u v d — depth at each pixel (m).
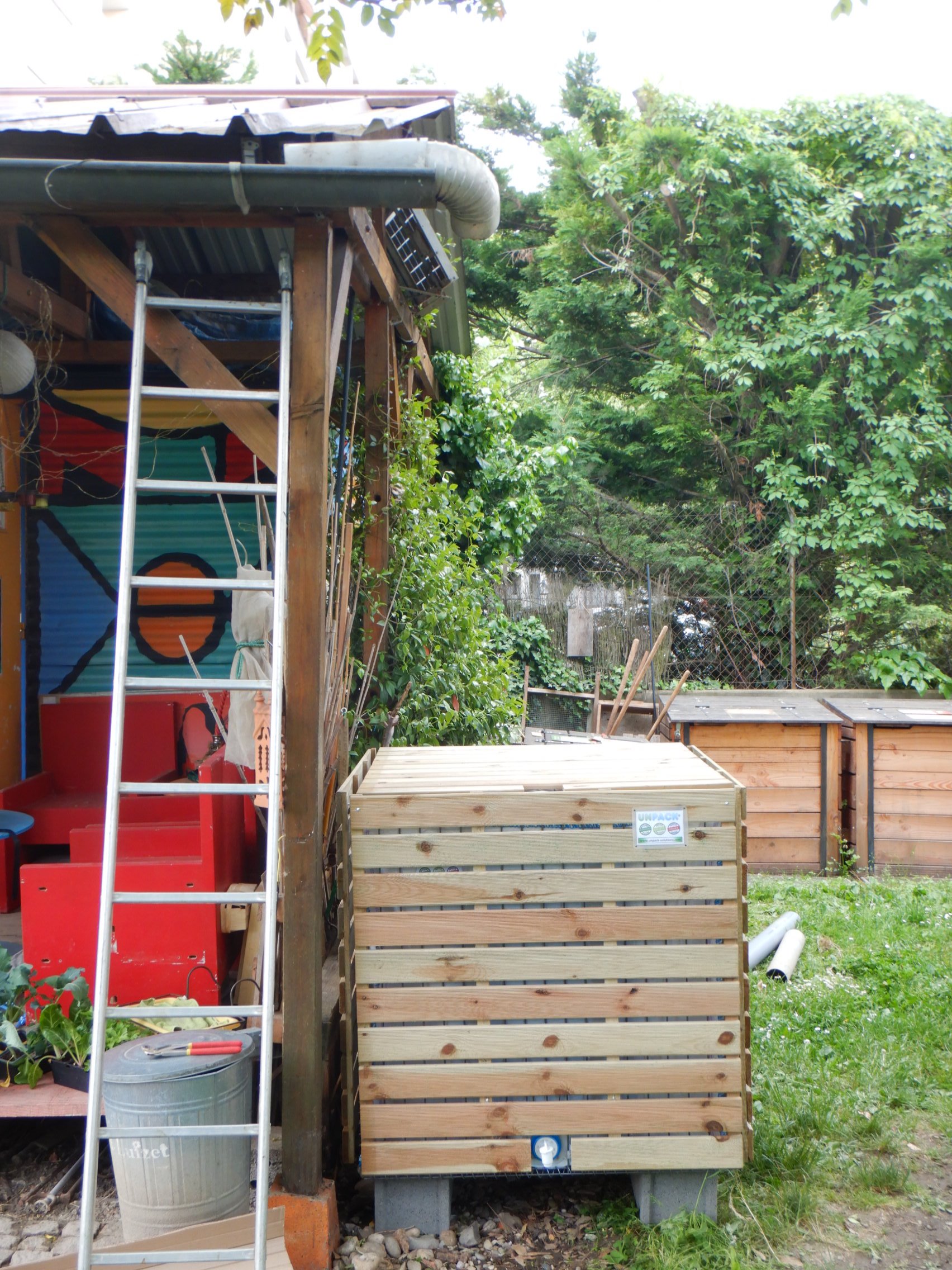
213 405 3.21
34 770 5.64
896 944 5.99
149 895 2.91
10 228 4.36
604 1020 3.26
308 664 3.16
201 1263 2.76
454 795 3.24
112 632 5.74
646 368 15.27
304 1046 3.13
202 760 5.28
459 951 3.24
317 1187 3.13
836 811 7.86
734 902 3.25
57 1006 3.53
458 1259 3.21
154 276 4.71
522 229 18.03
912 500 12.58
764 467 12.33
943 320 12.13
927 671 10.80
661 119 13.17
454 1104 3.26
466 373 8.74
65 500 5.75
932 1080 4.30
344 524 4.42
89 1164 2.74
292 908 3.15
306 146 2.97
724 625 11.83
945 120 12.84
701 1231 3.23
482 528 9.38
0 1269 3.02
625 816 3.25
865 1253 3.21
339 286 3.49
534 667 11.65
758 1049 4.53
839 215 12.40
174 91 4.43
